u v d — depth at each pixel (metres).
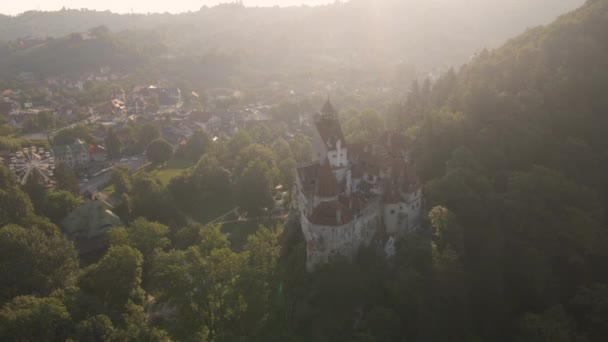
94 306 113.69
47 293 125.25
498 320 116.19
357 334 100.25
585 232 124.56
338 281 107.69
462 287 112.62
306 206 124.69
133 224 154.12
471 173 138.00
